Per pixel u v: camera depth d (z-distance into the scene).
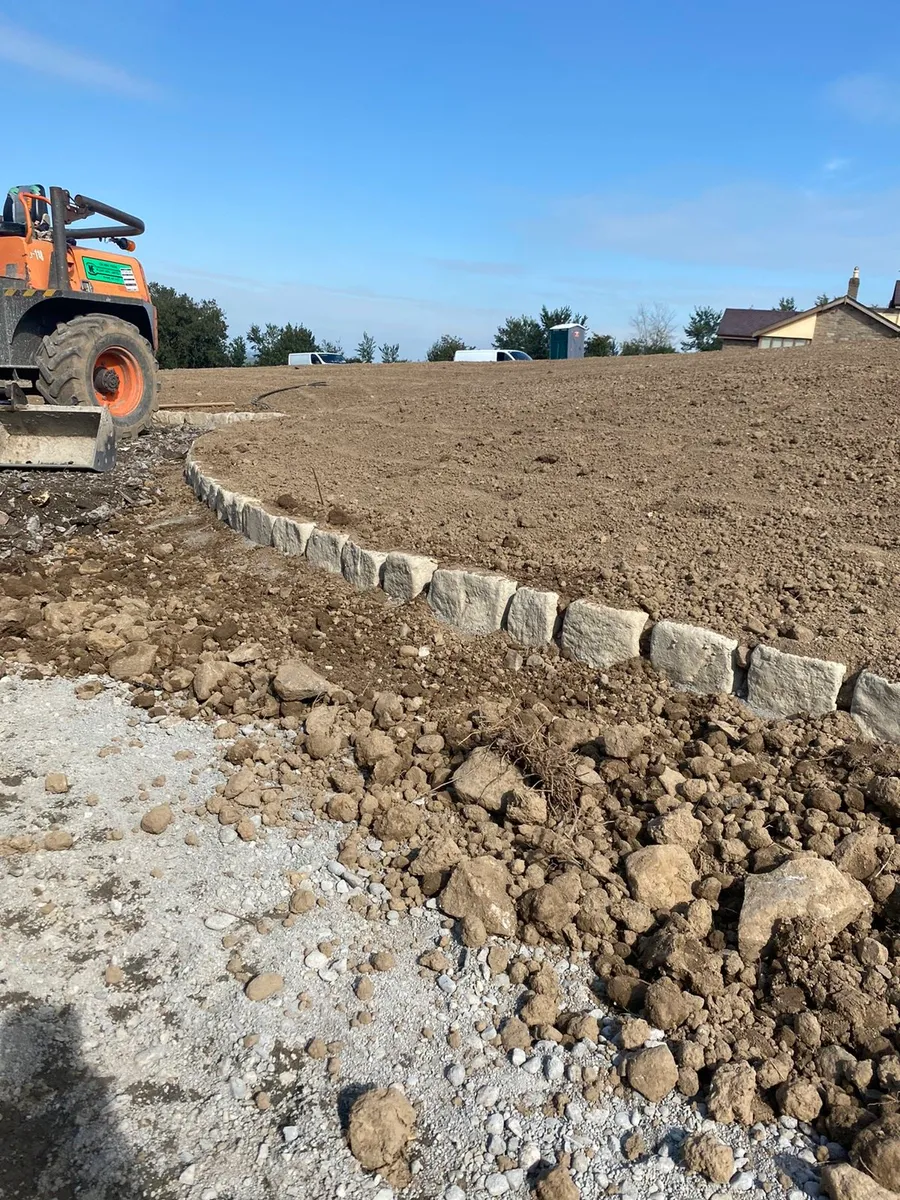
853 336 30.09
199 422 11.55
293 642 5.07
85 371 8.79
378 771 3.80
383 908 3.19
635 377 10.87
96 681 4.80
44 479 7.96
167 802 3.77
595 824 3.39
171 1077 2.54
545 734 3.92
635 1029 2.58
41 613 5.38
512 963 2.90
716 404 8.15
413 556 5.16
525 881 3.15
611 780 3.60
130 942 3.00
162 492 8.20
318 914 3.15
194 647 5.10
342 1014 2.74
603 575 4.69
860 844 2.99
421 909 3.16
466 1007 2.76
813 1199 2.13
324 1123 2.40
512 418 9.24
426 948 3.00
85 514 7.45
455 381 14.38
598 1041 2.61
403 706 4.34
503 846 3.37
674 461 6.62
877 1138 2.14
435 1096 2.47
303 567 5.91
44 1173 2.26
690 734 3.84
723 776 3.50
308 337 49.53
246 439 9.66
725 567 4.66
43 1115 2.41
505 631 4.71
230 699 4.55
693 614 4.22
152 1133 2.38
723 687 3.96
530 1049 2.60
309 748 4.07
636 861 3.06
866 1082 2.35
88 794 3.77
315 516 6.30
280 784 3.92
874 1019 2.50
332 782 3.89
